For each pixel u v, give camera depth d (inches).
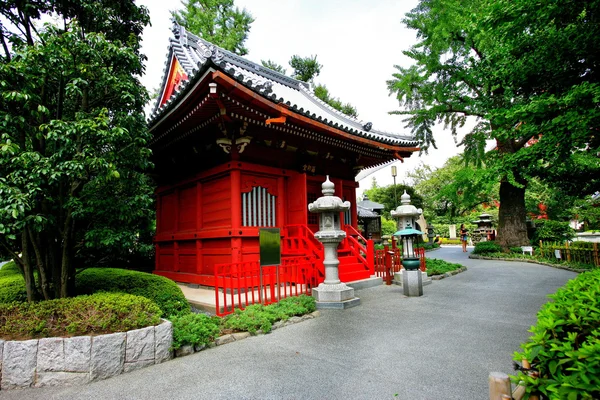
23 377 135.3
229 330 194.1
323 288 265.6
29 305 164.9
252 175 348.8
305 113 305.9
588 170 316.8
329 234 262.4
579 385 58.4
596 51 191.3
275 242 245.8
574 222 1115.9
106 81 195.6
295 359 155.9
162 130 333.7
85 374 137.7
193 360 158.4
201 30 884.0
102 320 153.3
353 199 486.6
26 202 147.2
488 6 217.0
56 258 202.5
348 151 448.5
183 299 235.1
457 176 622.8
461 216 1467.8
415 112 711.1
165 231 453.1
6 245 184.1
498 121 229.3
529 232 795.4
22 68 163.0
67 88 176.1
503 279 389.1
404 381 129.6
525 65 223.5
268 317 206.8
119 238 195.9
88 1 220.2
